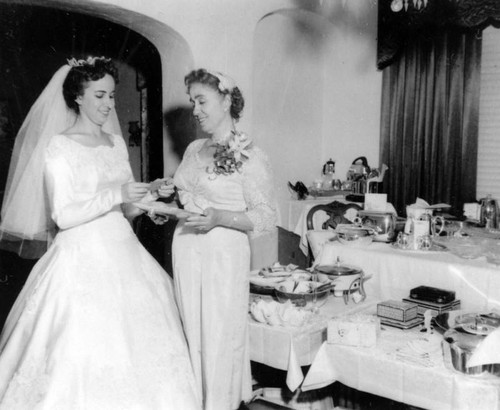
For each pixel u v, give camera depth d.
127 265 2.42
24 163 2.73
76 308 2.20
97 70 2.43
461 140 5.45
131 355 2.17
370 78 6.01
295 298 2.52
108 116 2.67
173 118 4.29
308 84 6.11
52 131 2.65
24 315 2.27
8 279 4.35
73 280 2.28
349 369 2.15
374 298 2.83
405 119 5.78
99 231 2.42
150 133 4.50
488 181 5.57
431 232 3.21
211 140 2.54
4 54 4.13
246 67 4.58
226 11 4.38
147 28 4.03
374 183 5.29
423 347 2.09
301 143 6.09
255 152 2.46
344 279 2.70
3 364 2.23
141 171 4.55
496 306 2.50
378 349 2.14
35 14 4.05
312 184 6.09
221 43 4.34
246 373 2.47
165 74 4.32
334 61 6.20
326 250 3.12
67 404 2.00
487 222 3.46
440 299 2.45
